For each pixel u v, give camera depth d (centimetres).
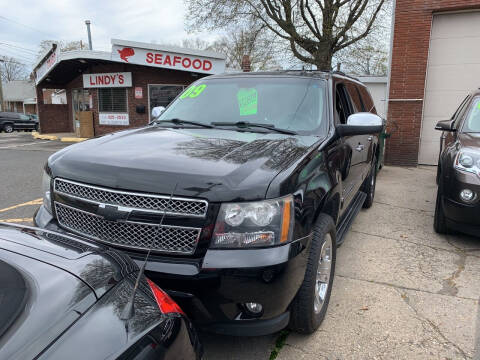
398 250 443
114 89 1872
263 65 2058
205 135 308
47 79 2166
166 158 241
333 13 1762
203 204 213
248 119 346
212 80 414
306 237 234
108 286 162
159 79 1797
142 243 222
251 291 209
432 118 1012
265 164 237
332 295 340
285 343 274
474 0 902
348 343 274
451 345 273
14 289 145
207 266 208
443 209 443
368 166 525
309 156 264
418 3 948
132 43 1605
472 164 412
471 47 953
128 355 135
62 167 254
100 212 227
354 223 542
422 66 969
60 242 191
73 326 134
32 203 618
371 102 614
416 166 1019
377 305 324
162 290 195
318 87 369
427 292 347
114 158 245
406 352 265
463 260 417
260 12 1831
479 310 318
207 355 260
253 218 211
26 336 123
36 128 3288
